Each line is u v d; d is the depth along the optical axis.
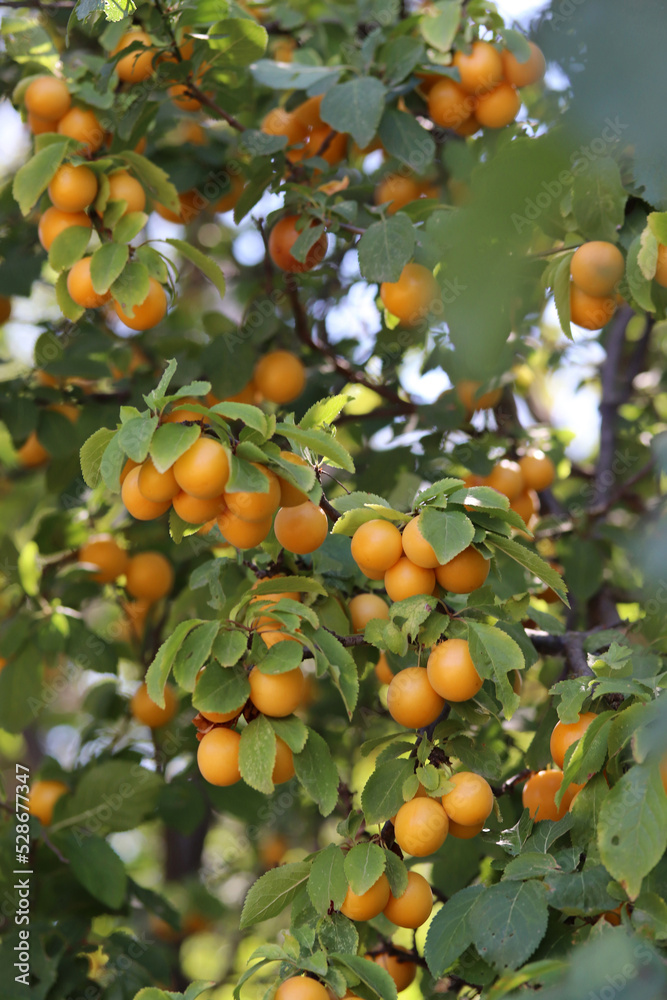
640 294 1.13
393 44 1.31
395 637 1.08
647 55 0.48
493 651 1.06
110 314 1.77
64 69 1.35
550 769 1.19
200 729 1.08
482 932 1.05
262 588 1.08
